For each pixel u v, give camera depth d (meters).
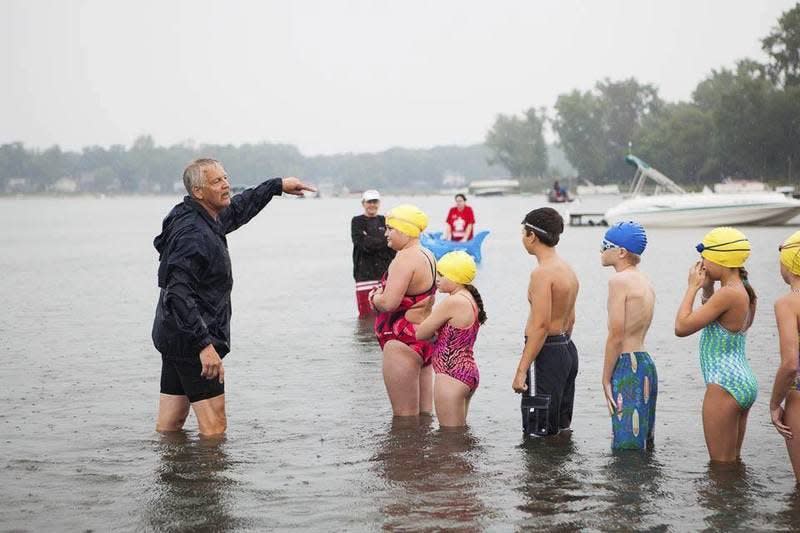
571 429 8.77
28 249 42.19
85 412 9.71
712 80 150.88
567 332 8.54
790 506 6.62
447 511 6.59
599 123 175.75
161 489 7.17
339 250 38.09
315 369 11.91
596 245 36.03
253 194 9.19
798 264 6.87
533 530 6.21
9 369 12.13
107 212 124.19
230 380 11.25
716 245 7.33
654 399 8.10
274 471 7.58
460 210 28.58
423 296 9.26
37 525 6.45
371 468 7.62
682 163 135.00
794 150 106.75
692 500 6.76
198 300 8.42
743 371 7.53
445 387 8.83
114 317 17.55
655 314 16.06
